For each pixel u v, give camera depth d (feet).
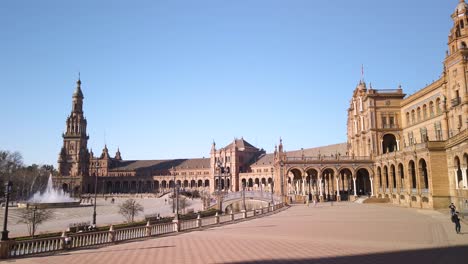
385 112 306.55
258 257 74.33
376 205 247.09
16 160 537.65
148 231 114.62
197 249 86.89
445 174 195.31
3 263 73.72
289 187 435.53
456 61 208.33
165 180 650.02
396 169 249.14
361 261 68.69
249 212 185.47
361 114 329.52
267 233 114.93
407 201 228.43
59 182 603.67
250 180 577.02
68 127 643.04
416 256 73.10
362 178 334.85
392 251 79.05
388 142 309.83
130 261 73.26
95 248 93.25
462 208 173.88
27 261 75.41
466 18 221.05
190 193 495.82
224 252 81.41
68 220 224.33
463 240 93.35
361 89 330.13
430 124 250.57
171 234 121.39
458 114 207.82
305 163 307.99
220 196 305.32
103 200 475.72
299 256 74.69
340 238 99.96
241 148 606.55
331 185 369.09
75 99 654.94
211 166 599.57
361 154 326.85
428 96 254.06
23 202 364.38
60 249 88.74
